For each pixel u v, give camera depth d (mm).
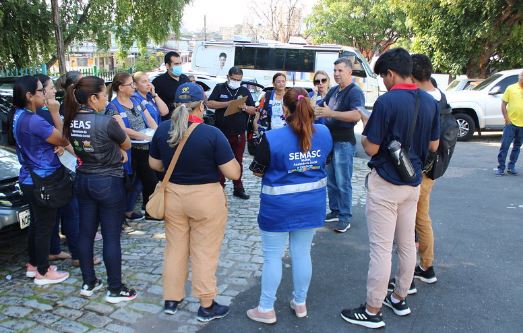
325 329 3309
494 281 4035
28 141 3551
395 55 3068
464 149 10672
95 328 3285
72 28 13375
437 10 16094
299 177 3129
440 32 16219
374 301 3256
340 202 5180
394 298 3484
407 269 3322
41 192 3613
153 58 27984
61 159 3900
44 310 3510
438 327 3328
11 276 4098
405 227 3254
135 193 5504
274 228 3156
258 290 3873
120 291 3637
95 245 4781
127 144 3549
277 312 3529
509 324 3361
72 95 3379
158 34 14305
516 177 7867
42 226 3807
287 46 18594
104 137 3373
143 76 5156
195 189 3168
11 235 3963
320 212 3227
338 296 3787
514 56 16547
